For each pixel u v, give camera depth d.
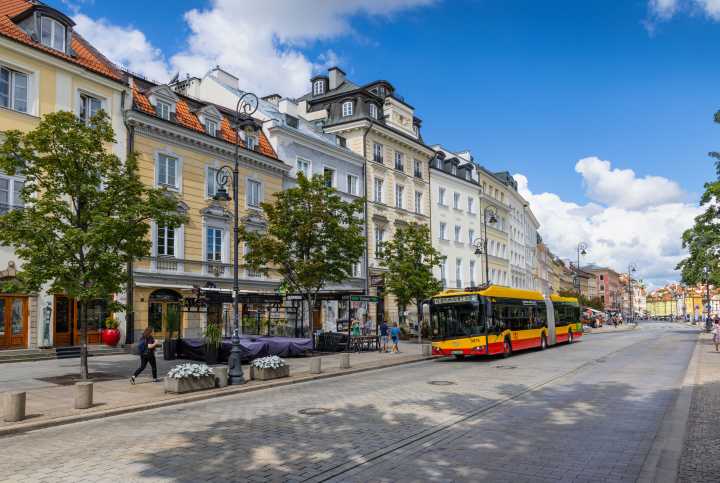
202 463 7.18
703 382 14.06
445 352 22.64
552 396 12.47
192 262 26.19
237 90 36.34
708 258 39.31
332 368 19.05
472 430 9.01
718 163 31.78
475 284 52.28
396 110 44.16
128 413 11.25
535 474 6.54
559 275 114.69
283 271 23.33
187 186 26.34
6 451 8.05
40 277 14.01
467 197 52.88
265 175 30.92
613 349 28.12
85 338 15.04
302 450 7.79
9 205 19.61
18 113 20.23
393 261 33.09
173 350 20.56
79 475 6.72
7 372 16.59
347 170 37.66
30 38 21.28
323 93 44.25
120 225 14.67
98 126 15.62
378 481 6.39
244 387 14.39
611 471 6.60
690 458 6.94
